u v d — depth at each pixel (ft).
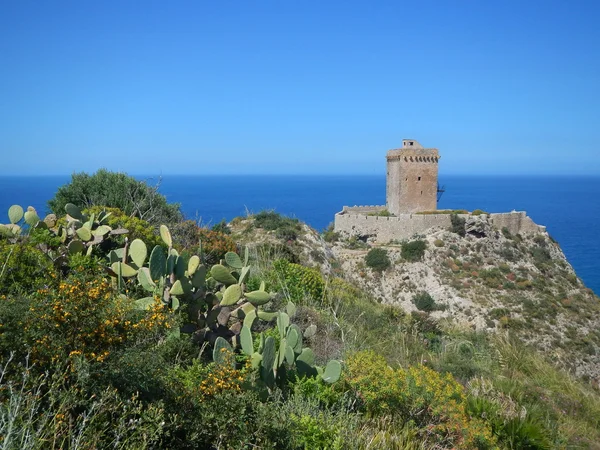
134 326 15.53
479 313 138.92
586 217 628.28
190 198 581.94
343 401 20.22
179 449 14.34
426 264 155.84
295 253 64.28
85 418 12.16
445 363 35.42
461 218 167.53
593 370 120.67
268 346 19.31
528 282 149.18
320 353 27.12
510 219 171.53
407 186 220.23
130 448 12.73
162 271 21.86
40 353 13.55
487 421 24.82
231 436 14.80
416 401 21.85
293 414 17.37
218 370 16.69
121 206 52.49
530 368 41.96
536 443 24.58
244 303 23.80
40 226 27.48
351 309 41.75
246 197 624.18
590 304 147.64
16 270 21.95
